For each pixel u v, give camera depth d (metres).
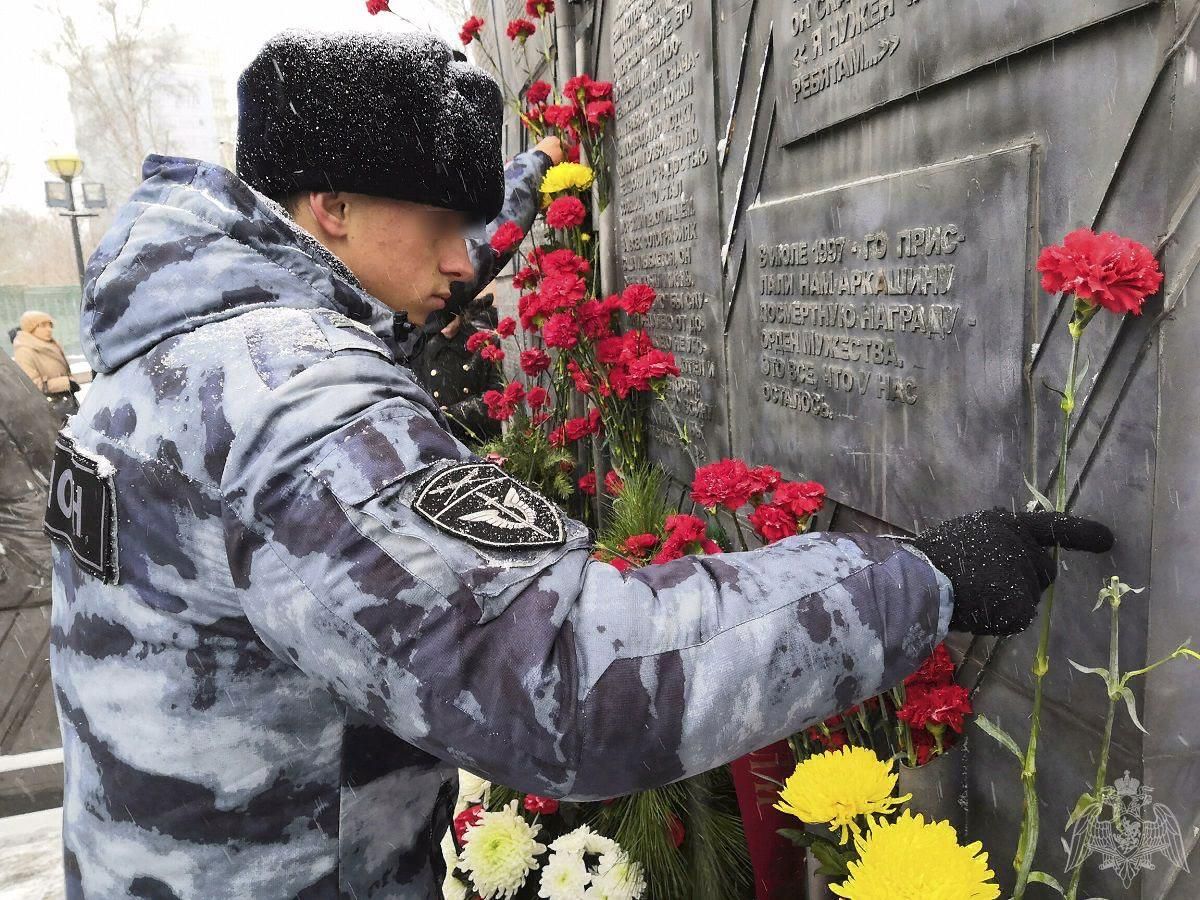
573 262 2.37
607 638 0.57
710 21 1.83
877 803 0.92
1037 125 0.92
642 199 2.43
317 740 0.70
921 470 1.19
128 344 0.68
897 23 1.14
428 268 0.84
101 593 0.68
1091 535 0.78
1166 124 0.76
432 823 0.85
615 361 2.40
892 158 1.22
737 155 1.77
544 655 0.55
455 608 0.55
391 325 0.79
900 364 1.22
